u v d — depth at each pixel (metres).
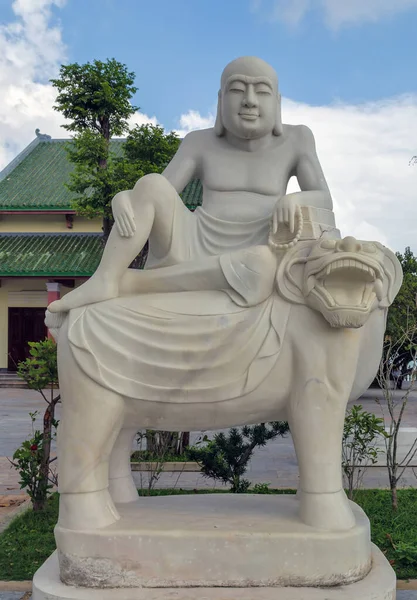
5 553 3.86
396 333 12.23
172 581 2.20
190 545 2.21
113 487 2.67
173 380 2.31
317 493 2.29
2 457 7.68
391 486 5.01
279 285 2.32
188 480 6.21
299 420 2.30
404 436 8.44
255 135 2.73
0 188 20.19
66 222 19.70
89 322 2.36
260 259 2.32
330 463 2.30
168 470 6.71
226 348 2.30
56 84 10.38
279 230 2.38
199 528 2.25
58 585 2.24
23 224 19.91
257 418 2.42
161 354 2.31
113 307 2.38
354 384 2.44
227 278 2.36
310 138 2.82
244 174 2.76
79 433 2.30
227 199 2.73
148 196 2.43
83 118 10.68
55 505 5.07
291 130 2.85
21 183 20.47
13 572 3.46
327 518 2.25
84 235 19.73
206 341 2.30
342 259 2.11
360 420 5.00
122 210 2.43
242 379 2.31
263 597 2.11
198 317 2.32
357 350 2.32
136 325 2.34
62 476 2.32
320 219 2.47
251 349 2.30
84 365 2.30
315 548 2.19
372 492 5.56
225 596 2.12
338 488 2.32
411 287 13.81
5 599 3.01
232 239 2.59
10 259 18.45
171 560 2.20
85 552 2.23
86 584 2.22
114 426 2.34
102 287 2.42
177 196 2.56
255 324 2.30
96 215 10.50
